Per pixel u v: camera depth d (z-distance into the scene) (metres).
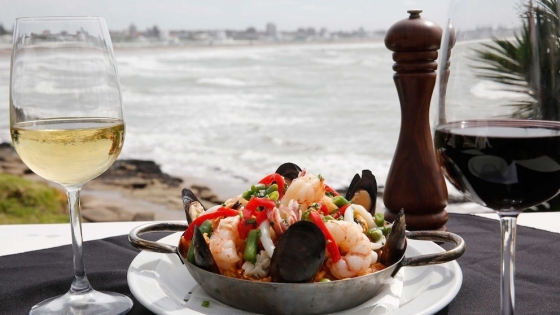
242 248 1.35
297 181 1.44
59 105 1.27
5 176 14.29
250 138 17.28
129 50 28.27
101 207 13.84
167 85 24.09
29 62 1.26
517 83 0.84
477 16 0.86
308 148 16.45
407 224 1.82
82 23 1.28
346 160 15.48
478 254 1.58
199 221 1.45
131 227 1.95
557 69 0.84
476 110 0.86
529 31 0.83
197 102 21.53
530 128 0.84
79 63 1.28
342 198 1.54
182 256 1.34
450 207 11.82
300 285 1.16
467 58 0.86
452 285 1.24
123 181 14.87
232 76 25.66
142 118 19.52
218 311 1.22
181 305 1.21
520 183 0.84
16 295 1.36
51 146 1.22
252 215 1.36
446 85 0.89
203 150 16.23
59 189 14.25
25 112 1.26
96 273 1.47
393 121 18.89
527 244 1.63
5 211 13.44
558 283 1.35
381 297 1.27
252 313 1.21
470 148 0.84
